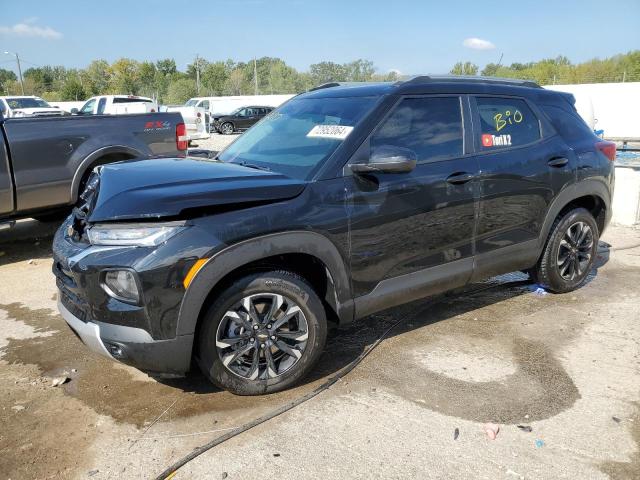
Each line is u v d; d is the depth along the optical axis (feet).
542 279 15.60
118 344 9.53
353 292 11.42
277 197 10.27
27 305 16.17
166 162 12.28
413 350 12.77
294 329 10.91
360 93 12.82
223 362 10.20
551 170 14.33
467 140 13.01
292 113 13.73
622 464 8.86
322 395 10.90
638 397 10.73
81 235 10.64
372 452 9.18
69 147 20.77
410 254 12.09
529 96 14.66
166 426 9.98
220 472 8.75
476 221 13.03
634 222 24.71
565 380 11.38
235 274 10.27
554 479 8.54
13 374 12.00
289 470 8.77
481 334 13.58
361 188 11.20
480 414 10.22
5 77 344.08
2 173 19.31
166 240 9.35
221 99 142.10
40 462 9.07
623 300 15.72
